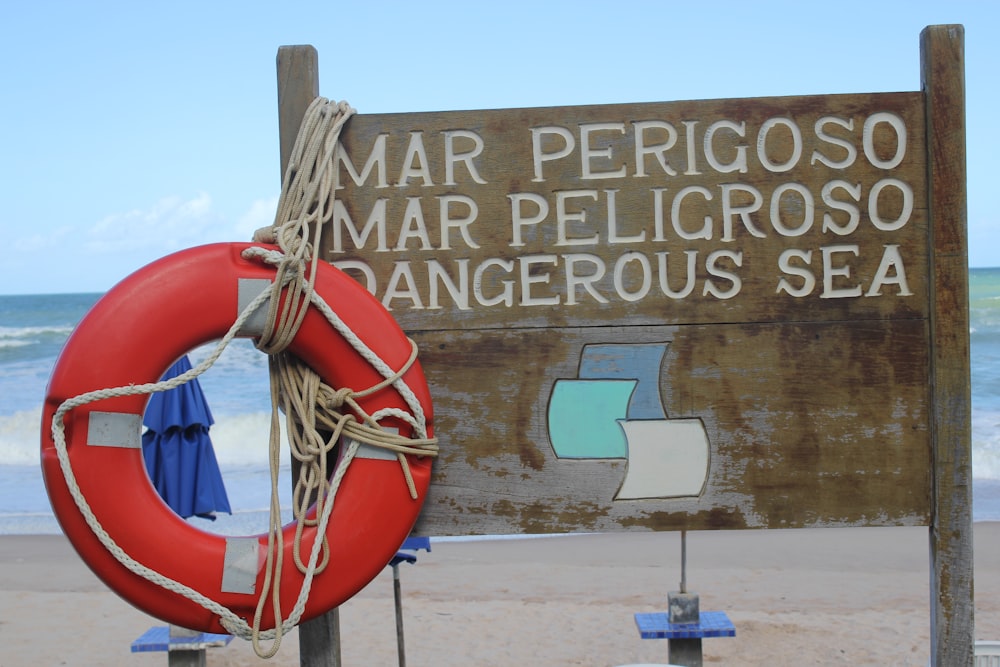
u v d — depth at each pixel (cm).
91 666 654
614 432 319
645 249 320
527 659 655
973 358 2222
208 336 290
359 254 319
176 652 517
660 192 320
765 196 320
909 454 318
